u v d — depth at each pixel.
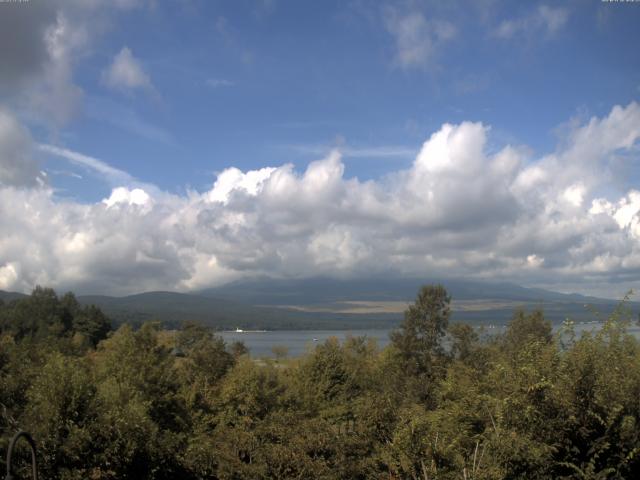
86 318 102.69
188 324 48.22
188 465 16.78
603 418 10.42
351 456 14.97
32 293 101.75
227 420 26.05
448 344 39.28
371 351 51.91
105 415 15.16
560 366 10.54
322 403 32.97
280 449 15.45
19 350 19.61
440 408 13.78
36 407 14.70
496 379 11.36
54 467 14.04
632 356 11.35
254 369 30.48
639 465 10.63
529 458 9.91
